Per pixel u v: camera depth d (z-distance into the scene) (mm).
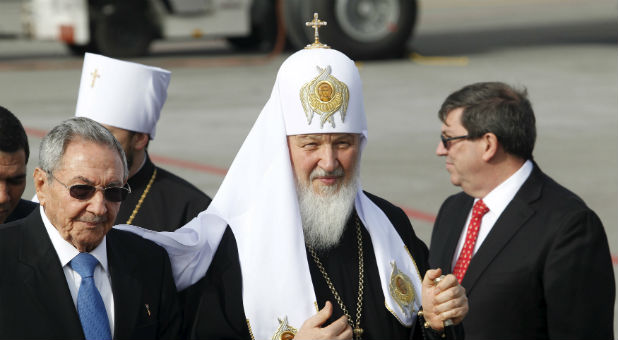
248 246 8773
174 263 8750
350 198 9000
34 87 48312
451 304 8312
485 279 9891
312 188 8969
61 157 7582
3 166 8469
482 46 68875
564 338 9523
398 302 9062
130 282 8039
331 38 56531
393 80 50594
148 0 56219
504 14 106312
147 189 11984
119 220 11734
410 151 31766
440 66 56531
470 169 10297
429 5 126125
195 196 12078
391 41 57656
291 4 57438
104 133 7777
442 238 11031
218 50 66500
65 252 7863
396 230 9719
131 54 56438
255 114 39969
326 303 8328
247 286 8680
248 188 9023
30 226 7977
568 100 43469
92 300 7730
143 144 12164
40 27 55281
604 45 68188
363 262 9273
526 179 10227
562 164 29625
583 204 9852
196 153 31578
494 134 10086
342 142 8969
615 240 20844
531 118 10203
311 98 8812
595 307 9477
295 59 9070
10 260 7758
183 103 43156
